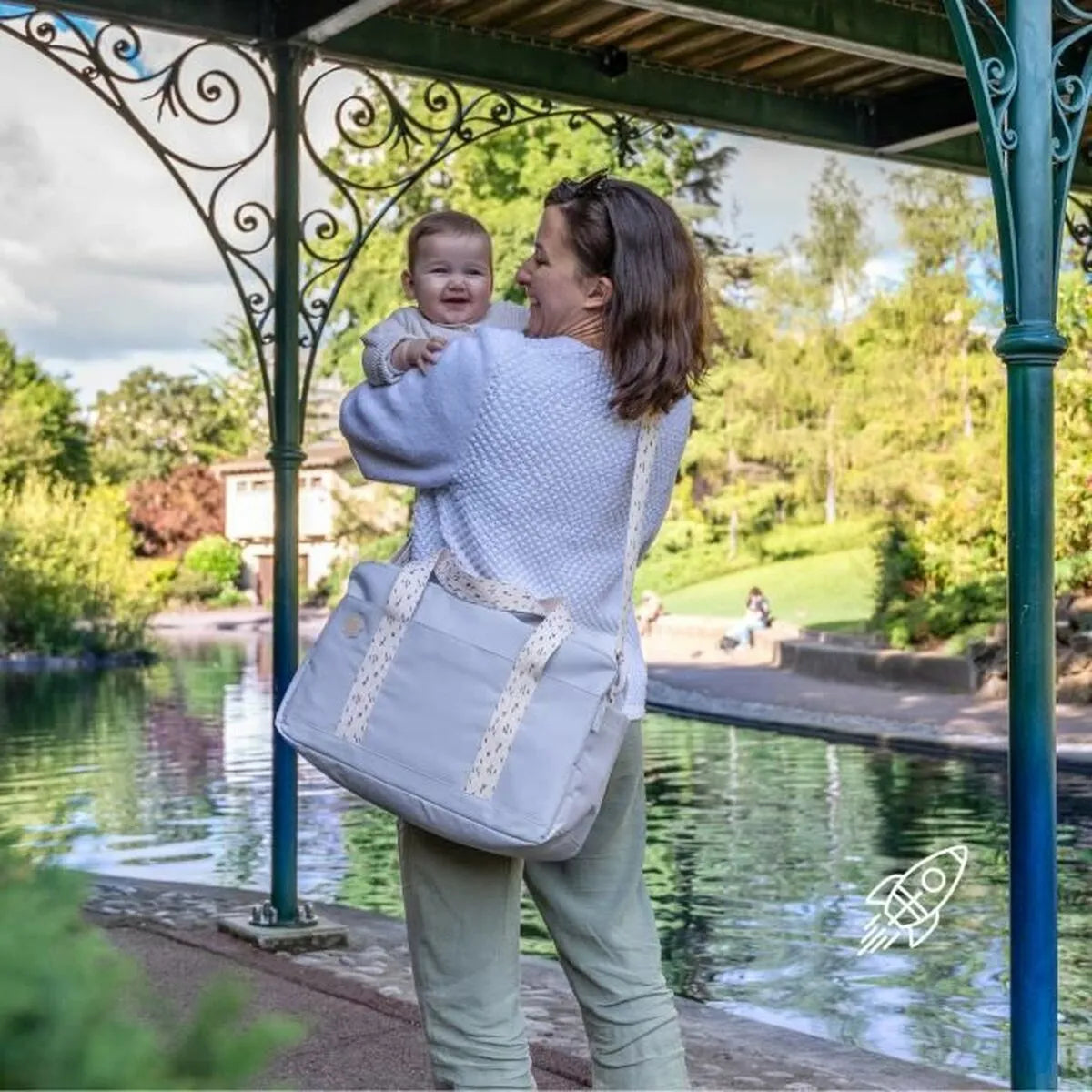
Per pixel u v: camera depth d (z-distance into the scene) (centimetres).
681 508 3231
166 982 442
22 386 4528
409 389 216
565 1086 356
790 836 859
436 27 547
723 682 1828
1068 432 1645
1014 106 269
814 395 3086
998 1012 519
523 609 211
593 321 220
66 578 2484
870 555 2817
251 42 512
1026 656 263
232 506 4444
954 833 866
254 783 1077
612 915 230
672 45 579
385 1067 362
